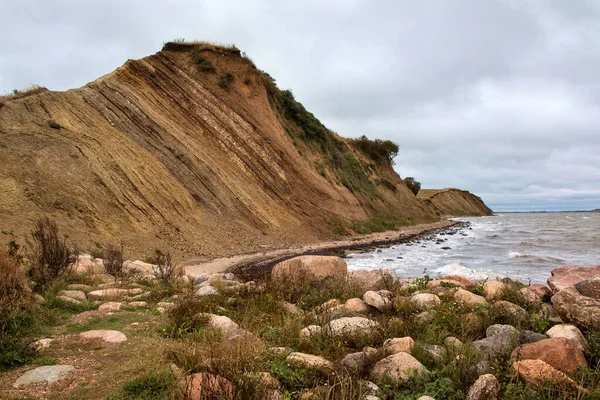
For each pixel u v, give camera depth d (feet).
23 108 60.18
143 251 52.08
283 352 14.96
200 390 10.79
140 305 22.16
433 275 46.26
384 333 17.71
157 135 74.74
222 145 87.10
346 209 115.03
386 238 101.76
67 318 18.74
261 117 101.86
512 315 18.88
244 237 71.41
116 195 57.21
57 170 53.36
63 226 47.67
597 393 11.71
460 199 354.33
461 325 17.90
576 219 236.84
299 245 78.79
